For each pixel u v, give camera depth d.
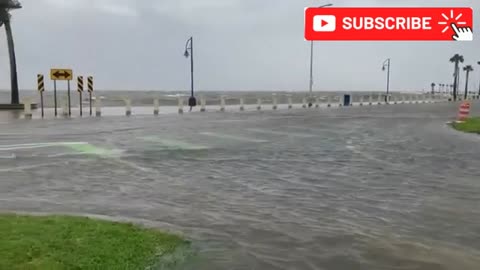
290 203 7.51
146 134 17.78
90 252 4.63
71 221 5.74
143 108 41.62
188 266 4.61
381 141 17.30
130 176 9.55
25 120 24.62
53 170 10.01
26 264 4.21
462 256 5.15
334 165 11.52
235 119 28.02
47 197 7.60
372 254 5.14
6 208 6.80
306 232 5.92
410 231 6.06
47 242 4.80
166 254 4.89
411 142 17.09
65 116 28.38
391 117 33.34
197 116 30.45
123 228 5.59
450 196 8.19
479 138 18.89
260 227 6.09
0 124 21.75
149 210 6.89
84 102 52.34
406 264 4.87
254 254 5.05
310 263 4.83
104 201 7.41
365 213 6.95
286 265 4.76
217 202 7.49
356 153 13.83
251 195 8.04
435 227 6.27
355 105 59.75
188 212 6.82
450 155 13.64
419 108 51.97
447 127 24.78
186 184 8.88
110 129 19.61
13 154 12.14
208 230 5.89
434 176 10.18
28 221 5.64
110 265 4.38
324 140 17.23
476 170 11.03
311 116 32.81
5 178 9.09
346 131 21.33
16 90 39.31
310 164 11.61
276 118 29.84
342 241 5.58
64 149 13.21
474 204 7.62
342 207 7.30
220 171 10.36
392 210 7.15
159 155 12.47
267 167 11.03
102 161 11.30
